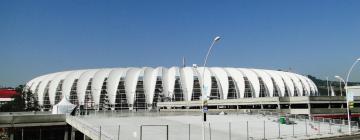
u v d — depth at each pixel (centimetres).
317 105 7369
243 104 8544
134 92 11594
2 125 5381
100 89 11669
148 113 7788
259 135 3931
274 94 12212
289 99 7544
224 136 3822
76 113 7369
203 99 3172
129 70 12119
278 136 3844
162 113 7675
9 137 5431
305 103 7188
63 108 7050
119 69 12231
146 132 4056
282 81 12525
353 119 7675
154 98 11638
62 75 12444
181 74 11975
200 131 4231
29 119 5562
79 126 4394
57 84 12138
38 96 12281
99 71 12100
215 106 9456
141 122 5259
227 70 12369
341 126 4925
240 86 11838
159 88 11719
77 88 11788
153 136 3719
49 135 5775
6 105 10225
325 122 5309
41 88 12362
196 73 11938
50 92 12094
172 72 12094
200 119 5803
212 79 11738
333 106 7581
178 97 11594
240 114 6994
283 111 7419
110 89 11644
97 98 11594
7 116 5425
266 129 4497
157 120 5609
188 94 11594
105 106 11494
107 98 11569
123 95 11600
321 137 3794
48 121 5691
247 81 12019
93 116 6412
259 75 12450
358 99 7906
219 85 11675
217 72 12119
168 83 11831
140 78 11831
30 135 5653
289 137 3778
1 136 5347
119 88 11656
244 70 12562
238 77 12012
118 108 11494
